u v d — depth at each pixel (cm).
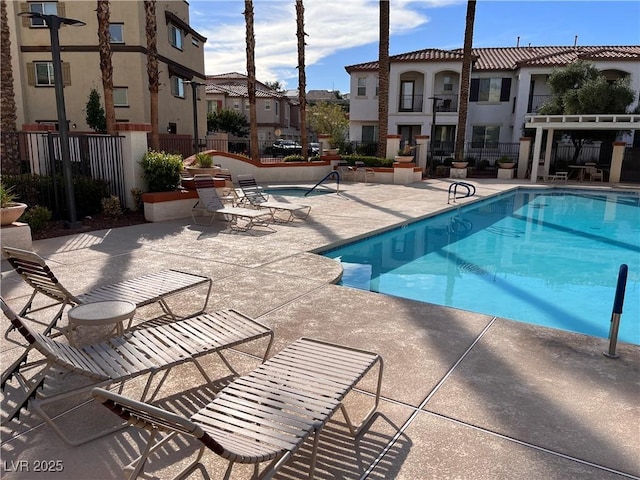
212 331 378
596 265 904
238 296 572
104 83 1656
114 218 1063
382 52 2352
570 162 2784
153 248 812
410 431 312
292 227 1035
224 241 877
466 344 444
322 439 303
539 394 358
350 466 279
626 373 392
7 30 1778
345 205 1409
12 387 354
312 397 279
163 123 2670
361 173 2245
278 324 489
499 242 1084
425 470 275
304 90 2453
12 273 651
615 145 2403
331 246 878
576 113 2562
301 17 2380
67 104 2445
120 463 278
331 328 479
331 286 615
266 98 5331
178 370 391
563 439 304
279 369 315
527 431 312
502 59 3412
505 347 439
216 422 254
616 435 308
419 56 3234
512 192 2048
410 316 514
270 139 5416
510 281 797
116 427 308
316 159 2431
